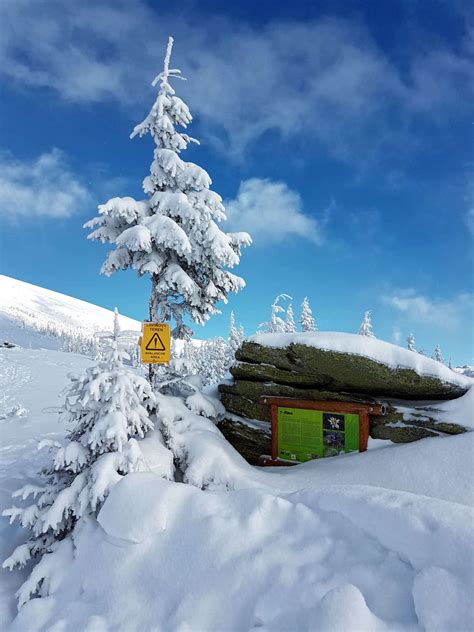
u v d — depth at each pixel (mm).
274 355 8844
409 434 7602
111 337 6613
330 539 4211
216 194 9344
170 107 9258
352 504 4395
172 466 6609
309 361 8359
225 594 3977
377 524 4098
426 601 3246
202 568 4277
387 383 7875
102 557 4832
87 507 5484
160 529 4719
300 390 8594
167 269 9023
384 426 7848
